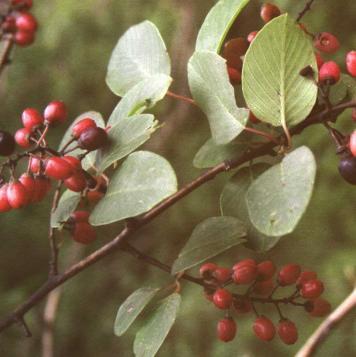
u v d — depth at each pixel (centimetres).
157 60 47
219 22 44
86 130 42
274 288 46
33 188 42
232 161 43
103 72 147
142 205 40
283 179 37
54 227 44
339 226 127
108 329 141
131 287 142
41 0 147
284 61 39
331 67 40
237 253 131
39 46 146
